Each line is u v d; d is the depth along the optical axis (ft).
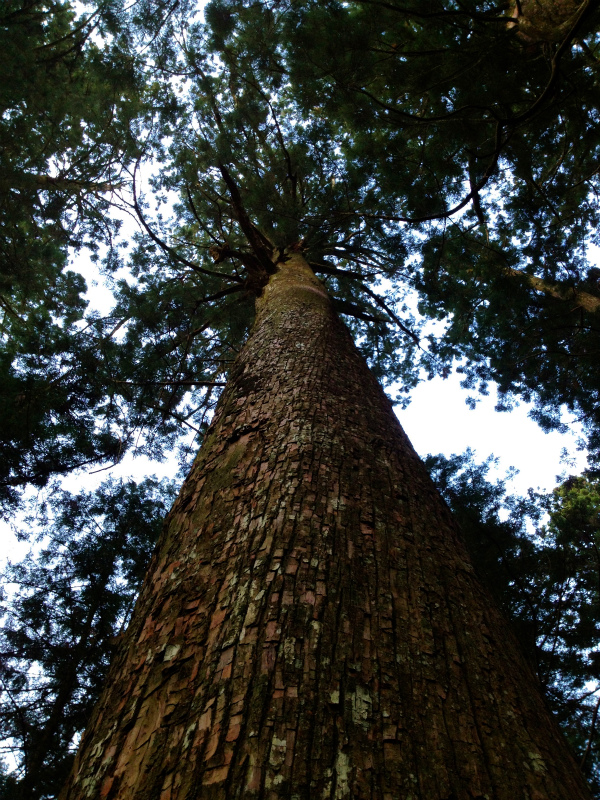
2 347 28.58
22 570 22.00
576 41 16.80
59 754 18.12
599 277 27.07
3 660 19.52
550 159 25.64
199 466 7.19
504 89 17.10
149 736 3.49
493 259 25.36
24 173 27.40
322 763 2.97
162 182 28.73
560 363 29.07
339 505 5.54
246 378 9.21
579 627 17.74
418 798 2.86
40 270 33.86
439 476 22.89
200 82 25.34
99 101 26.81
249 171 27.09
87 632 20.66
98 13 20.45
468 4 18.24
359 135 19.71
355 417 7.79
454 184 20.57
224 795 2.81
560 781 3.35
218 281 29.55
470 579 5.42
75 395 25.53
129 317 27.40
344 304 21.66
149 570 5.95
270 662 3.63
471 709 3.64
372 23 16.10
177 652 4.11
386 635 4.04
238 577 4.58
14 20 24.72
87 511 24.77
